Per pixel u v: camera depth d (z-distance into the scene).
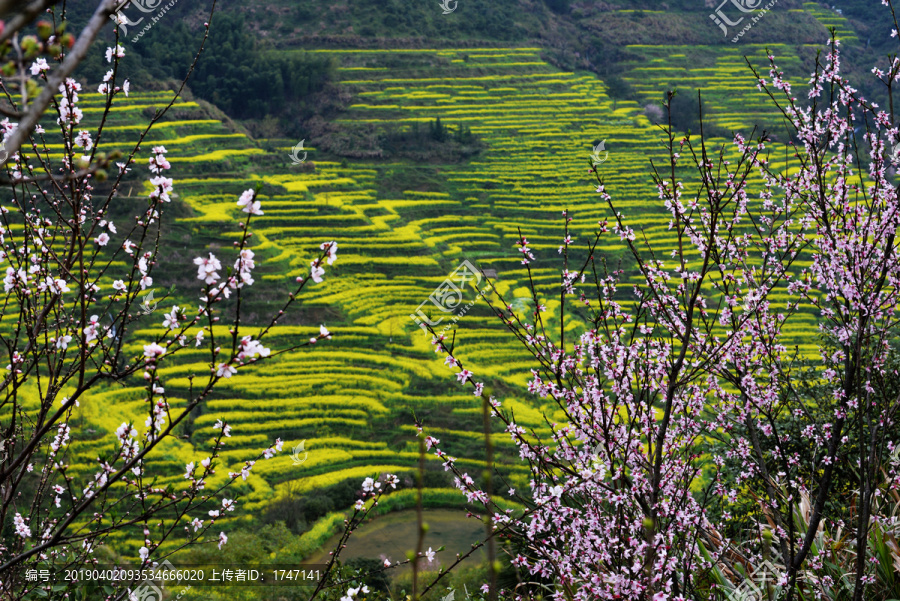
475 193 70.62
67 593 4.57
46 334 3.38
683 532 4.98
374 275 54.50
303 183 68.62
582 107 87.06
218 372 2.92
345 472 32.66
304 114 86.62
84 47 1.56
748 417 5.60
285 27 103.00
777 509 5.46
